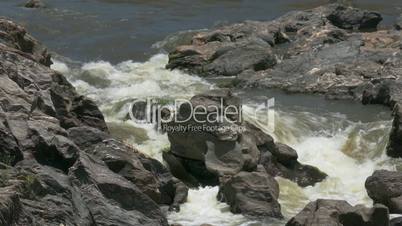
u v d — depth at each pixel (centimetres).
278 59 3256
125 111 2405
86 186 1521
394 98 2636
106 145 1762
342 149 2322
